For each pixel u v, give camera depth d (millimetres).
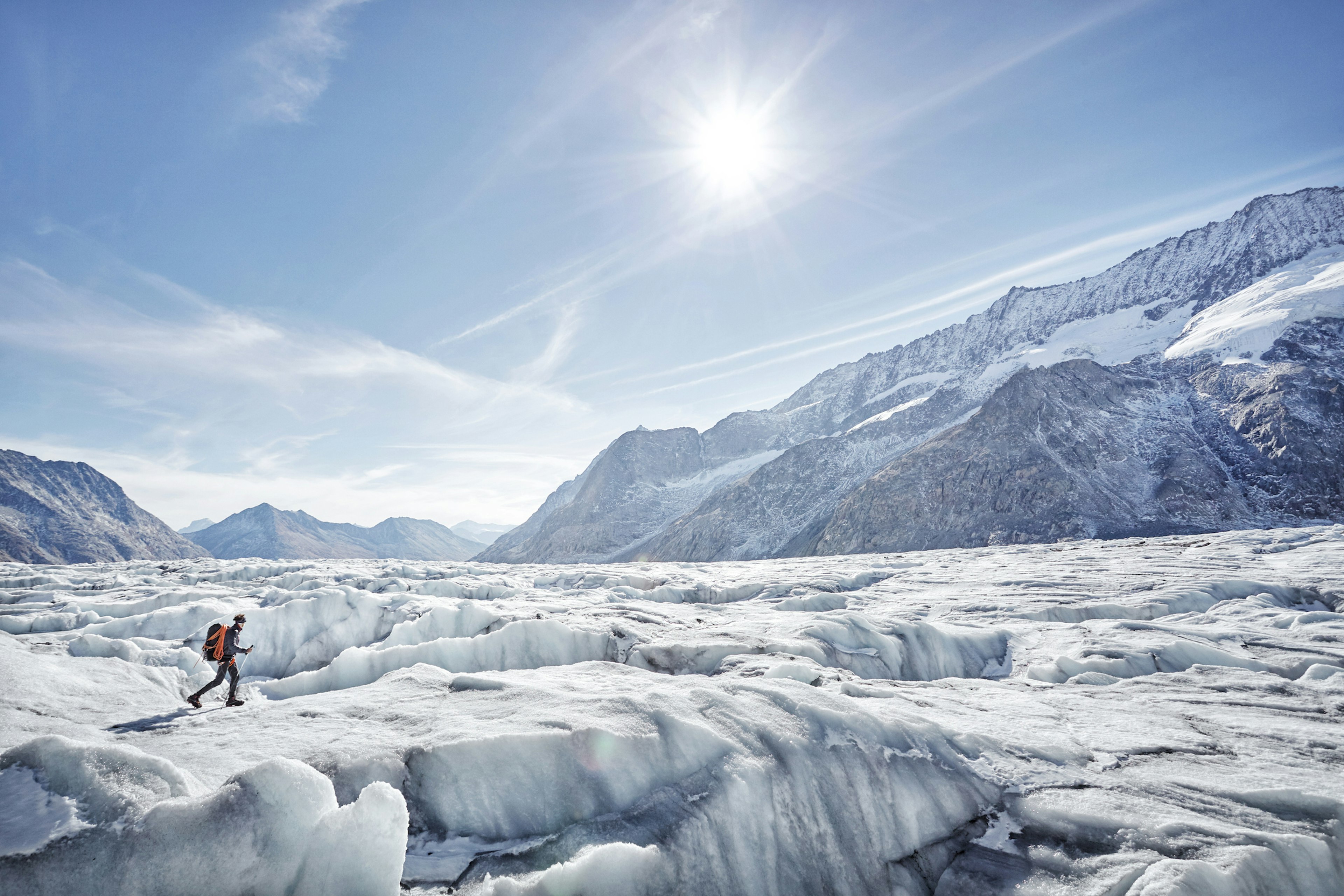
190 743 6602
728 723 7434
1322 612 14688
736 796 6383
